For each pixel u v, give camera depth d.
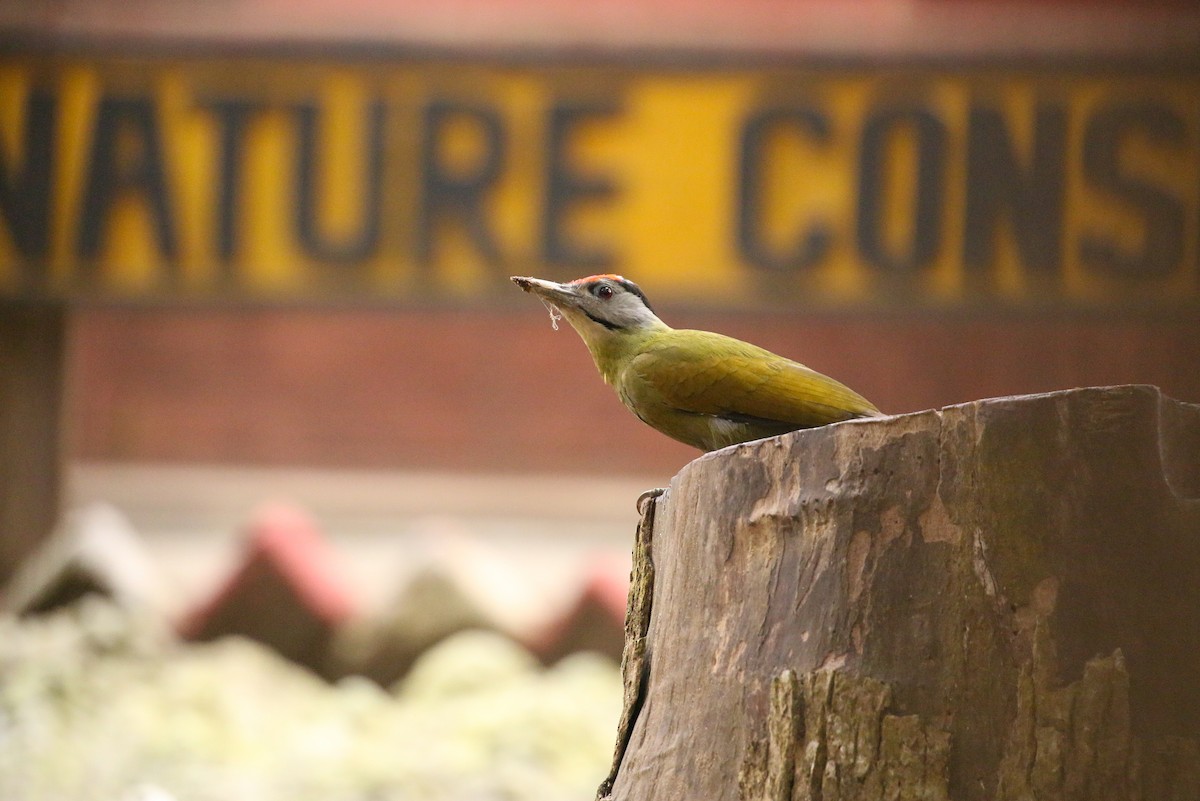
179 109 15.10
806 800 4.01
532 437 23.20
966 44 14.82
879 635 4.04
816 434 4.25
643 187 14.86
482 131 15.02
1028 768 3.88
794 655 4.15
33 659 11.48
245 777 10.19
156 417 23.02
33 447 14.97
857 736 3.98
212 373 23.17
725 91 14.88
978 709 3.94
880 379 22.70
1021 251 14.66
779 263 14.70
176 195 15.04
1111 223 14.65
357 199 15.06
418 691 12.09
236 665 12.30
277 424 23.11
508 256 14.91
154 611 13.23
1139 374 22.22
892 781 3.94
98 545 13.37
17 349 14.98
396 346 23.34
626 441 23.19
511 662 12.30
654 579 4.92
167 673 11.86
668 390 6.00
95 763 10.16
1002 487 3.99
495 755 10.57
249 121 15.11
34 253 14.90
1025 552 3.96
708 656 4.43
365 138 15.08
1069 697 3.89
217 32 15.15
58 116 15.03
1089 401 3.98
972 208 14.71
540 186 14.93
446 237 14.97
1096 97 14.74
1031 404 4.00
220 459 23.00
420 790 9.96
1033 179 14.70
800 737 4.06
